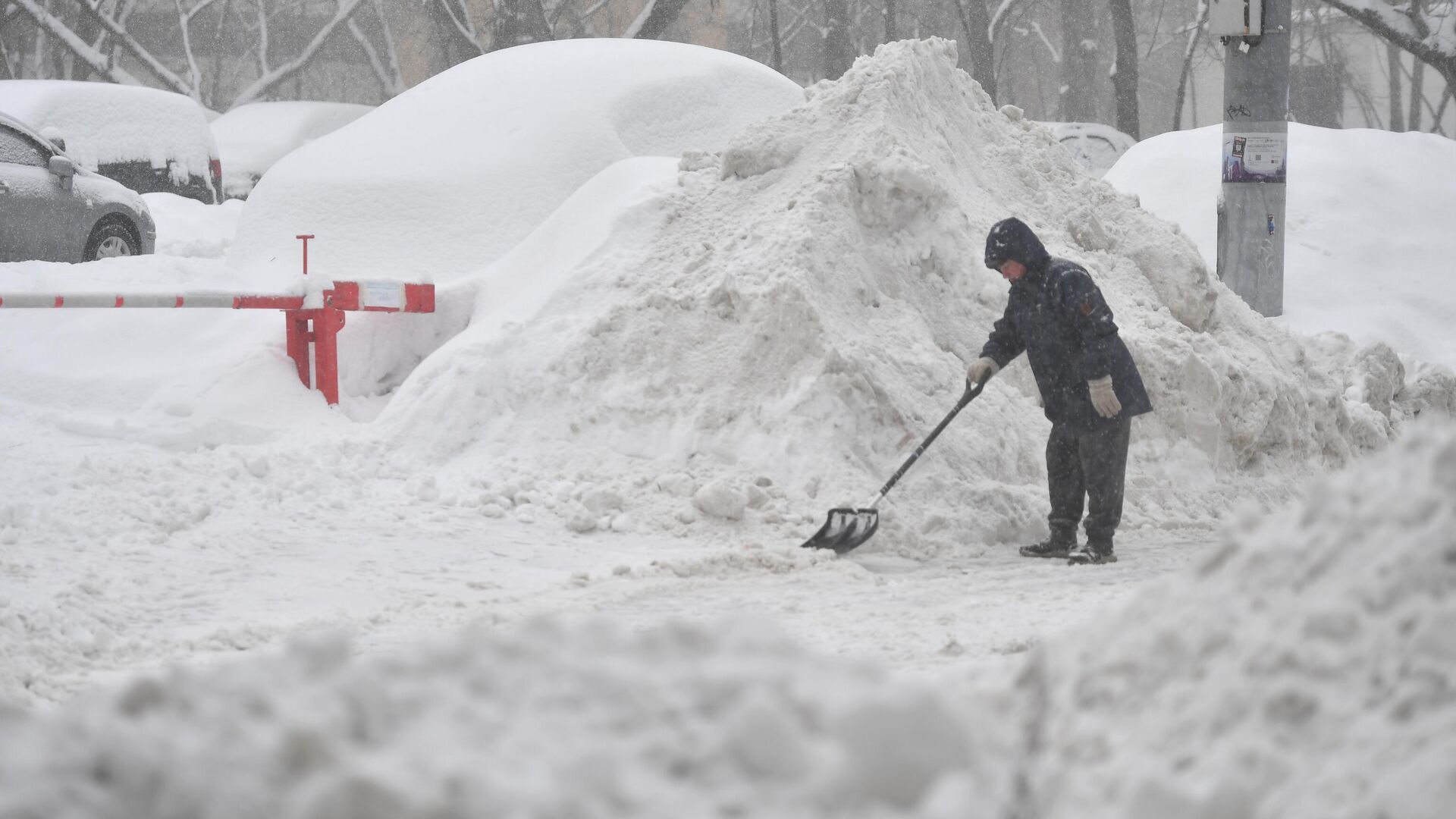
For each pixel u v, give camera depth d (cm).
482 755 394
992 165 3019
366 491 2277
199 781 367
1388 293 3944
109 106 5062
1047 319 1975
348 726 415
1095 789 473
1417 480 554
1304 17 15138
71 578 1681
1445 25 6525
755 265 2498
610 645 521
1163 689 540
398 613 1595
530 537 2092
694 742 414
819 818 368
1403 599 504
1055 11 15550
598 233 2800
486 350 2556
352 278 2691
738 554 1894
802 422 2281
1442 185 4450
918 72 2956
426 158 3259
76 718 416
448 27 9488
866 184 2612
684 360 2456
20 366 2712
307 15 13900
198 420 2478
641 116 3356
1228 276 3772
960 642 1257
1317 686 491
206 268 3105
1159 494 2505
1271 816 440
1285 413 2786
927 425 2325
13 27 10556
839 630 1384
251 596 1681
